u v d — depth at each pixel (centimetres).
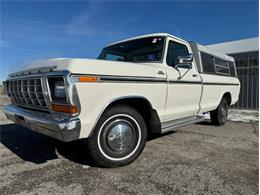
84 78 271
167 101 395
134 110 336
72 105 265
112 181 277
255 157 372
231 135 537
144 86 343
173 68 419
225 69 685
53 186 265
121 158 323
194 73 485
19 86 358
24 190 255
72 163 338
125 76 315
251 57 1197
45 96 292
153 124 383
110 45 508
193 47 513
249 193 251
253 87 1187
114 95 302
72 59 270
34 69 312
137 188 260
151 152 391
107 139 312
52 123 267
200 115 517
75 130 268
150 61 416
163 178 286
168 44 422
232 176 294
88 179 283
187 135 529
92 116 282
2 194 246
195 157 368
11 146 427
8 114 390
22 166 327
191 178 287
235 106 1254
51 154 380
